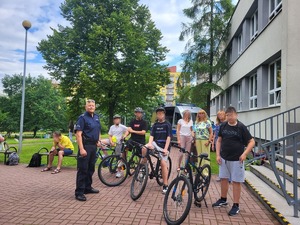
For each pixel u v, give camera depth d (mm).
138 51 21906
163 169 6422
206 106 22609
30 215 4863
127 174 7324
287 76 9352
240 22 18297
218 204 5555
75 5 23219
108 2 22938
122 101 23156
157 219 4750
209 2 22734
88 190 6363
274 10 12039
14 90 60656
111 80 20688
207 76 22688
